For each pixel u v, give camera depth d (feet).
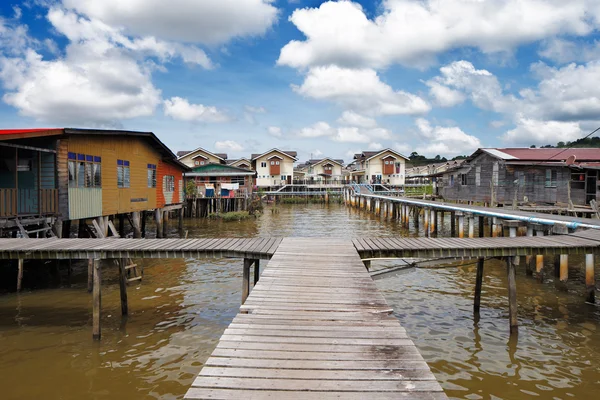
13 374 22.13
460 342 26.02
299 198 170.71
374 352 13.80
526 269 42.75
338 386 11.53
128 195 57.26
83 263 47.80
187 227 86.48
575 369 22.54
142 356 24.23
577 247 30.50
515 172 81.10
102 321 29.86
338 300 19.79
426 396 11.02
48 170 41.52
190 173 127.65
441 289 37.58
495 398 19.80
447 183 111.45
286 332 15.66
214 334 27.43
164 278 41.96
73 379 21.63
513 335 27.09
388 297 35.24
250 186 130.21
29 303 33.81
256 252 30.45
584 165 71.56
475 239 35.19
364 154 194.59
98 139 49.11
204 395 11.03
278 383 11.67
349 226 87.76
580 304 33.01
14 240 33.86
